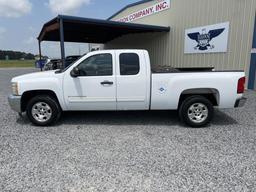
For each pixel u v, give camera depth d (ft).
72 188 10.29
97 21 40.45
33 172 11.62
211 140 15.74
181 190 10.12
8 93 36.47
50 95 18.93
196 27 41.14
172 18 47.55
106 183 10.66
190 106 18.20
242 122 19.79
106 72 18.13
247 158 13.05
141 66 17.97
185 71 18.67
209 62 39.11
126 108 18.65
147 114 22.38
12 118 21.29
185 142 15.39
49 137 16.39
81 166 12.20
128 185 10.51
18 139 16.03
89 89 18.26
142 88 18.13
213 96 18.71
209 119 18.35
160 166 12.18
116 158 13.10
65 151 14.03
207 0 38.37
